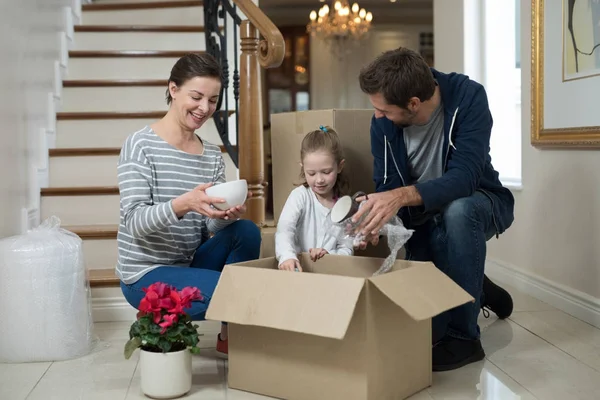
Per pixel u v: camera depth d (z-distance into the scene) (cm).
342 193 233
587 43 263
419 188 204
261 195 282
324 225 210
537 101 304
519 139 396
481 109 218
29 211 315
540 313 284
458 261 215
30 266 227
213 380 204
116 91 391
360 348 170
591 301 266
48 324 227
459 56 409
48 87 365
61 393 196
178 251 221
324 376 177
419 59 207
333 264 212
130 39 425
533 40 304
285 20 985
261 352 189
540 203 312
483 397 187
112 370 217
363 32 820
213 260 226
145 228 201
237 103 330
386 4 919
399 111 210
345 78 1004
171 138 218
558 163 295
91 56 405
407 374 188
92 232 307
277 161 263
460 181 208
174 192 216
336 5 798
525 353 228
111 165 352
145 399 189
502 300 270
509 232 348
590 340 243
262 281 179
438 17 443
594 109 261
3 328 226
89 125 372
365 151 250
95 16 449
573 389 192
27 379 210
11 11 301
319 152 220
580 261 278
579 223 279
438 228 227
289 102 1006
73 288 233
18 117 307
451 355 213
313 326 164
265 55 263
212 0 355
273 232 236
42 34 356
